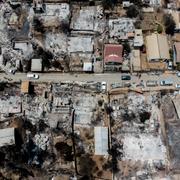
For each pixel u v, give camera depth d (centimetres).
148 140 11344
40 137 11306
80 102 11875
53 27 13025
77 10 13412
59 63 12406
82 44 12769
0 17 13325
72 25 13112
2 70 12362
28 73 12312
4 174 10819
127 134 11431
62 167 10931
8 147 11038
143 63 12412
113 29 12975
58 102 11819
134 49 12606
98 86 12038
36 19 13162
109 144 11244
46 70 12338
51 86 12081
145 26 13012
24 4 13525
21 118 11575
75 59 12488
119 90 12006
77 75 12275
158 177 10856
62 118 11625
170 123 11544
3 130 11194
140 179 10825
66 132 11406
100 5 13438
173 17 13100
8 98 11938
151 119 11612
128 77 12144
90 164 10962
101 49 12662
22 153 11062
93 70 12288
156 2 13488
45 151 11131
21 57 12550
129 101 11869
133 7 13200
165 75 12212
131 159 11081
